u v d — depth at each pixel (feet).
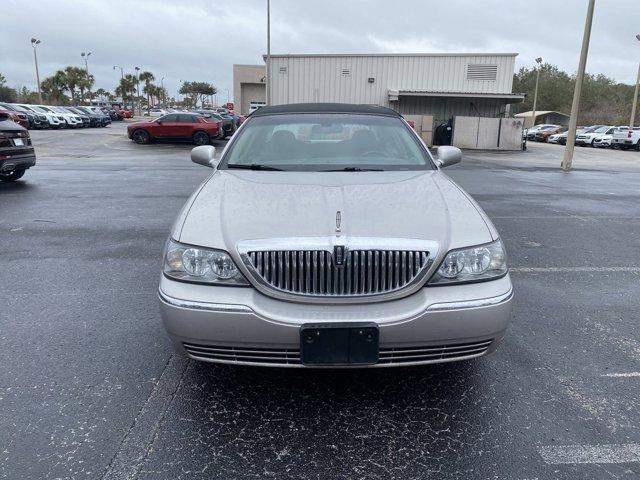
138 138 83.35
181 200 30.53
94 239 21.08
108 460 7.98
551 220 26.21
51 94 252.42
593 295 15.19
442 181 11.49
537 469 7.86
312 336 8.21
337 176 11.60
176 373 10.54
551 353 11.51
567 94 277.23
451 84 96.63
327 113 14.55
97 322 12.95
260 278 8.52
